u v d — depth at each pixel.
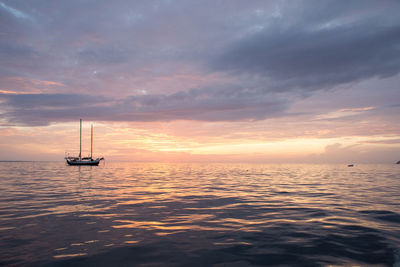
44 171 43.19
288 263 5.48
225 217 9.62
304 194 15.66
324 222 8.87
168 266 5.34
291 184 22.09
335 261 5.58
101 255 5.92
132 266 5.34
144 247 6.44
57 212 10.29
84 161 72.81
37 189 17.84
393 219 9.21
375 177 31.06
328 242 6.81
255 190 17.66
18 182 23.06
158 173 40.75
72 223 8.62
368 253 6.04
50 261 5.55
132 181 24.86
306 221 9.02
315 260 5.64
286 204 12.27
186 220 9.15
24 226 8.22
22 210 10.65
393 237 7.19
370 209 10.97
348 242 6.80
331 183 22.92
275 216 9.79
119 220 9.08
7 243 6.64
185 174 38.03
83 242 6.77
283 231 7.82
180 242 6.82
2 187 19.02
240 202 12.80
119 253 6.04
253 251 6.20
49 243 6.67
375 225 8.44
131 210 10.77
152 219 9.27
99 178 28.50
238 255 5.95
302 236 7.33
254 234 7.53
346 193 16.05
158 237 7.23
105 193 15.93
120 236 7.29
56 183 22.28
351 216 9.71
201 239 7.08
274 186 20.39
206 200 13.38
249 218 9.48
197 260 5.66
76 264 5.41
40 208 11.08
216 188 18.95
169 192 16.53
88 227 8.16
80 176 31.59
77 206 11.56
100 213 10.16
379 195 15.10
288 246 6.53
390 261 5.56
